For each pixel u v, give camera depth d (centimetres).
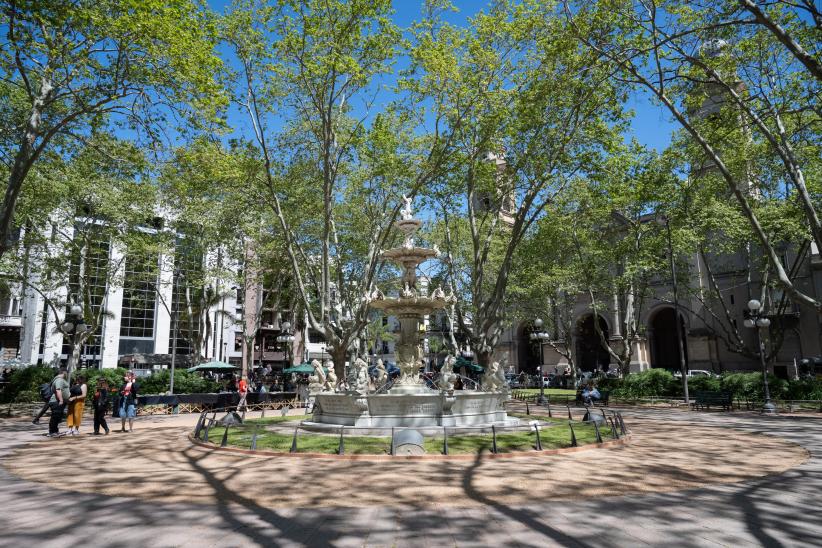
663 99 1692
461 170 2669
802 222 2644
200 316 3941
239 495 805
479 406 1554
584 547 560
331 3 2052
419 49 2148
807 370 3962
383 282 4131
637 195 2239
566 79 2061
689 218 2844
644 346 4866
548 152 2352
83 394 1638
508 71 2295
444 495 799
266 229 3581
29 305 4488
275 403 2842
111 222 2928
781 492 821
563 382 4941
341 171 2677
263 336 6334
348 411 1527
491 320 2523
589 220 3203
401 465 1052
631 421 1992
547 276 3356
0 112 2031
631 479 912
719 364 4522
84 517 684
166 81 1597
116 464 1081
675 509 716
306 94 2302
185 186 1970
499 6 2219
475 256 2666
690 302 4681
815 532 612
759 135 2528
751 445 1341
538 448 1196
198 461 1114
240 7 2111
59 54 1506
